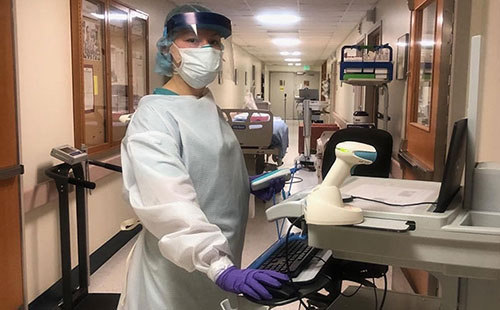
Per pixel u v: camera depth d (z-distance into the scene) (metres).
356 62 3.54
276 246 1.33
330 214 1.01
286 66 19.59
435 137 2.30
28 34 2.42
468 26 2.13
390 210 1.08
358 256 1.08
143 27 4.33
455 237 0.98
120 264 3.43
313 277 1.09
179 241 1.02
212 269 1.00
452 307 1.23
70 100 2.89
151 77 4.57
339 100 10.44
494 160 1.79
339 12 5.86
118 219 3.73
